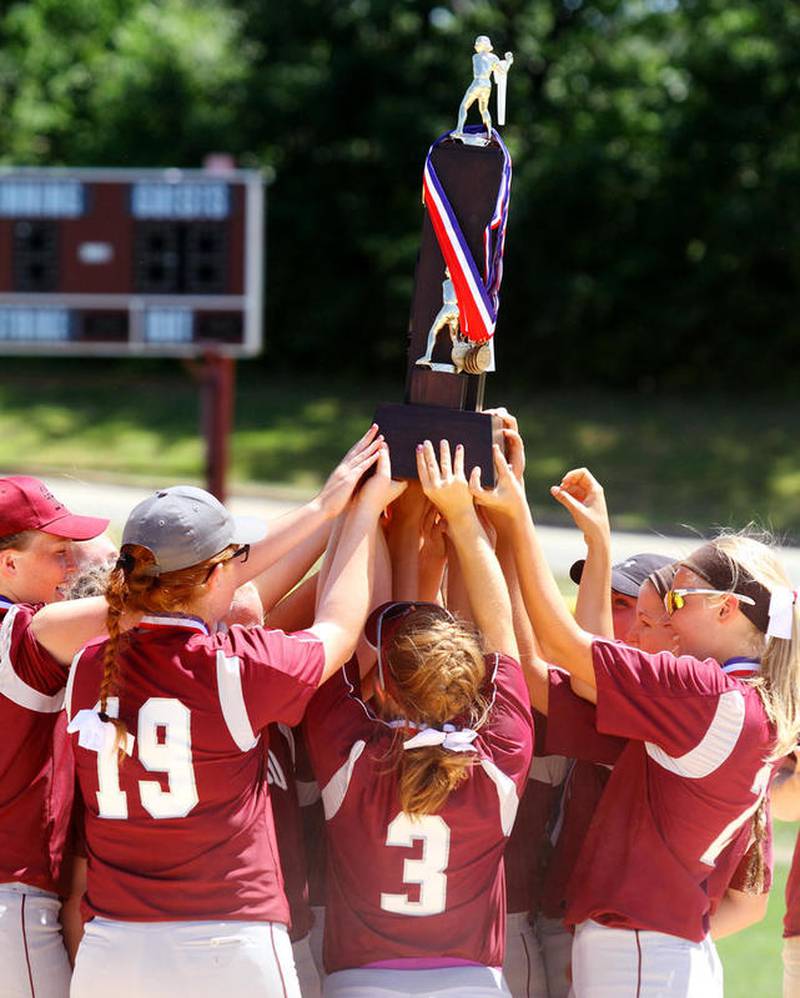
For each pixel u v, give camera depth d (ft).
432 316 35.01
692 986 31.40
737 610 33.32
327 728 31.42
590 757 34.37
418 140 353.10
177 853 29.53
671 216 344.69
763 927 66.39
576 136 359.05
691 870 32.24
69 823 34.14
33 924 32.35
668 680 31.60
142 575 29.89
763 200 326.44
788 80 334.03
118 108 363.76
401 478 33.99
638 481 280.31
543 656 36.29
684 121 339.77
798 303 336.29
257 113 364.79
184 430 320.70
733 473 281.95
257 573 32.32
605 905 32.09
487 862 30.83
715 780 31.50
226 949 29.12
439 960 30.30
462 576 35.42
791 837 79.92
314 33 376.27
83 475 274.57
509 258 353.51
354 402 351.67
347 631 31.53
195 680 29.55
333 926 31.22
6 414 335.26
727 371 347.36
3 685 32.24
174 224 204.85
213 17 393.91
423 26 366.63
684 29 359.25
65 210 205.46
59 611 32.30
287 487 277.03
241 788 30.04
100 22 396.98
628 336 348.38
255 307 205.16
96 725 29.40
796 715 32.45
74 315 207.21
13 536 34.68
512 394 352.69
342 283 372.79
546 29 371.15
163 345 206.80
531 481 278.67
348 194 365.81
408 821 30.19
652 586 36.37
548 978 36.58
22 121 367.66
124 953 29.22
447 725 30.32
